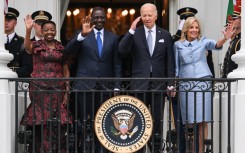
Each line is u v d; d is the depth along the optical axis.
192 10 28.50
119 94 25.31
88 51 25.38
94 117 24.59
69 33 37.53
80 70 25.42
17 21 30.80
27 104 26.67
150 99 25.27
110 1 38.31
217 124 25.94
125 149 24.02
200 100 25.44
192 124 25.42
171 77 24.98
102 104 23.98
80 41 24.77
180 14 28.52
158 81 24.16
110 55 25.50
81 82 25.05
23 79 23.88
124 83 25.27
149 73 25.19
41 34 27.83
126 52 25.05
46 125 24.77
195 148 23.98
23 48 27.48
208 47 25.75
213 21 30.34
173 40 26.94
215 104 26.09
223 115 25.11
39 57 25.22
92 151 24.09
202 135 24.64
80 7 37.81
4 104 23.91
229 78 23.95
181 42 25.89
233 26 26.22
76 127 23.86
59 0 31.48
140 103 24.03
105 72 25.44
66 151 24.47
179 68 25.94
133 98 24.03
